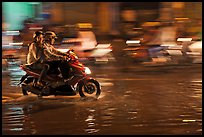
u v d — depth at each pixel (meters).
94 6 27.25
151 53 18.30
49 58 9.61
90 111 8.39
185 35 22.91
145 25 24.39
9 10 26.45
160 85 11.80
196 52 18.08
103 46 19.62
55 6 27.39
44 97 9.93
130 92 10.64
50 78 9.61
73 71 9.66
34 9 27.42
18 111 8.43
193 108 8.62
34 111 8.43
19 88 11.38
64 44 21.39
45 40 9.86
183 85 11.77
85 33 21.88
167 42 21.03
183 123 7.38
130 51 18.62
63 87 9.65
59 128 7.09
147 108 8.64
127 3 26.73
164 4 26.31
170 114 8.08
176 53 18.05
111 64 17.58
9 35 23.33
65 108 8.69
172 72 14.84
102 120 7.61
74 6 27.42
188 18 25.06
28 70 9.67
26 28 25.12
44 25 26.36
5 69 15.91
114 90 10.95
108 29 26.34
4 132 6.88
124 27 25.58
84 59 18.80
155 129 6.99
